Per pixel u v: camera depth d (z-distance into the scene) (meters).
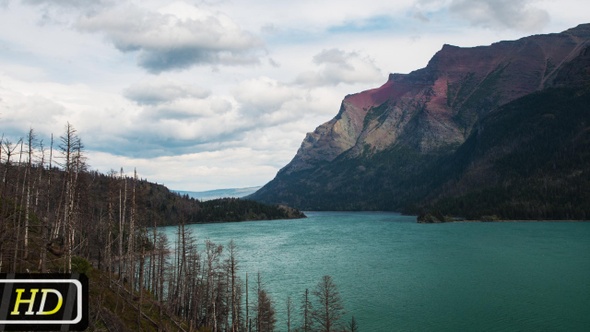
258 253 181.00
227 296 79.75
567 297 100.56
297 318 87.62
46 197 84.25
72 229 64.94
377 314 90.00
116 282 77.00
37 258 62.62
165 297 91.06
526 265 142.38
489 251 177.38
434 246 199.00
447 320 85.62
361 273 135.62
